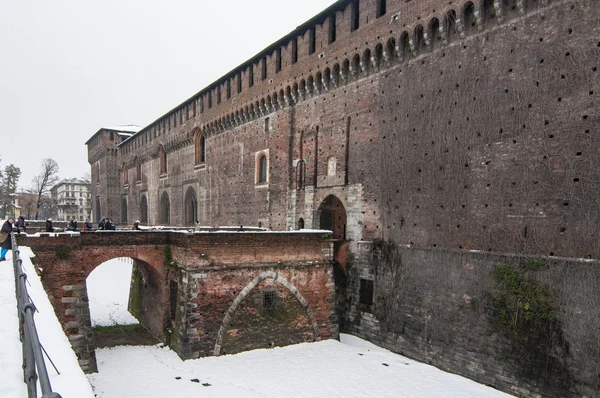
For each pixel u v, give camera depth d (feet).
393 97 79.36
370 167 84.33
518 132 58.70
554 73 54.95
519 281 56.90
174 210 178.19
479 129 63.93
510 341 57.21
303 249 79.56
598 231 49.70
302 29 100.58
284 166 109.19
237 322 73.20
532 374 54.24
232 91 131.13
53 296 68.33
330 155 95.04
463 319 64.03
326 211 100.07
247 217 125.49
